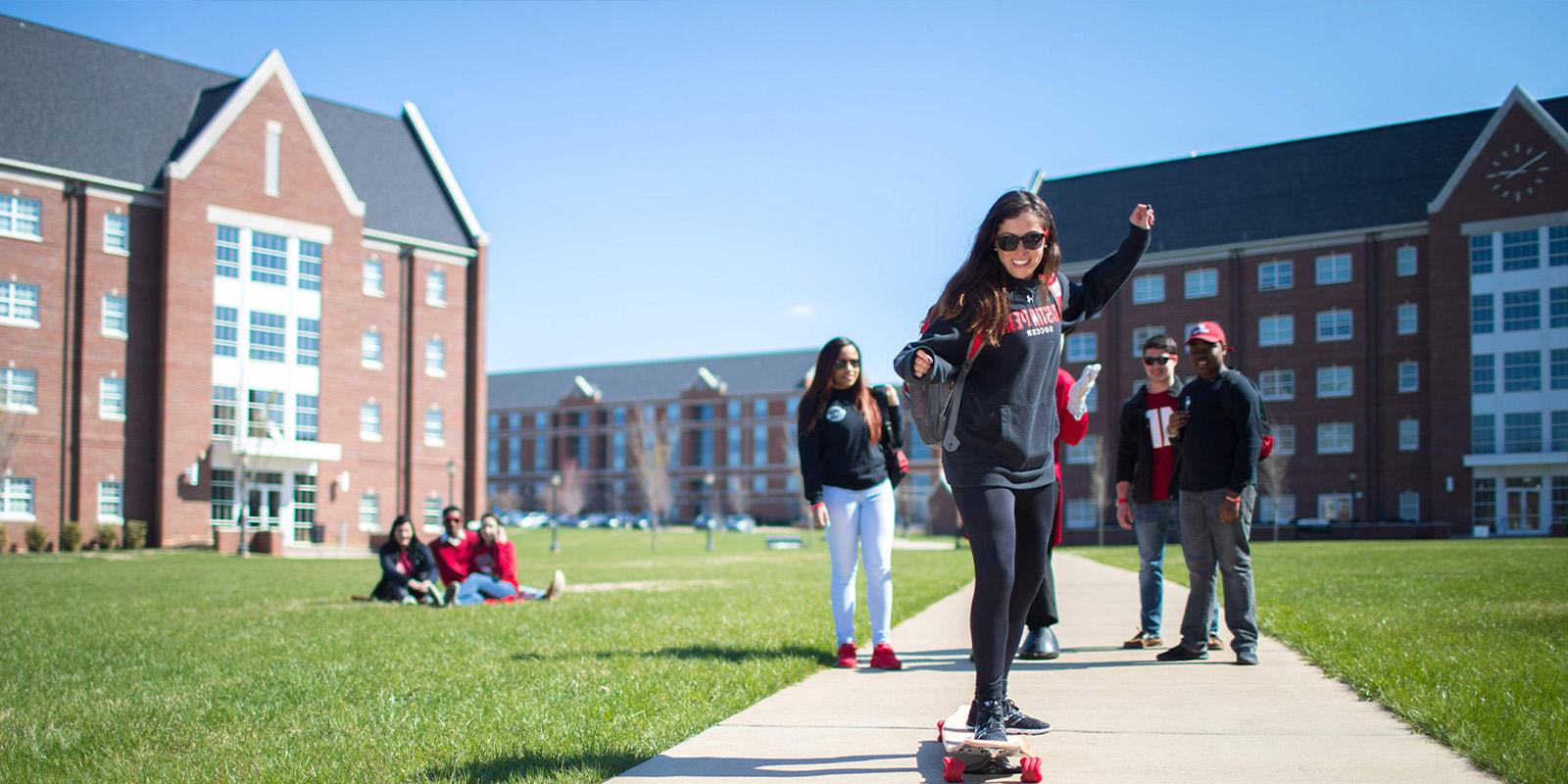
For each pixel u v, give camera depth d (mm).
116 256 43375
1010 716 4609
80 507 41750
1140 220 4406
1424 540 47250
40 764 4414
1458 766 4051
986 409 4117
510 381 130250
